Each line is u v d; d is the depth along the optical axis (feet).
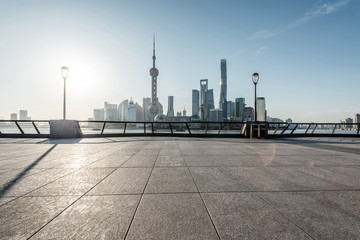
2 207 8.44
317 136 56.03
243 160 19.42
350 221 7.30
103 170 15.23
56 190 10.63
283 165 17.21
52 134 44.39
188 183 11.97
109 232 6.55
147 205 8.72
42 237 6.24
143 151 25.41
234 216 7.72
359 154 23.44
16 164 17.29
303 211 8.16
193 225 7.02
